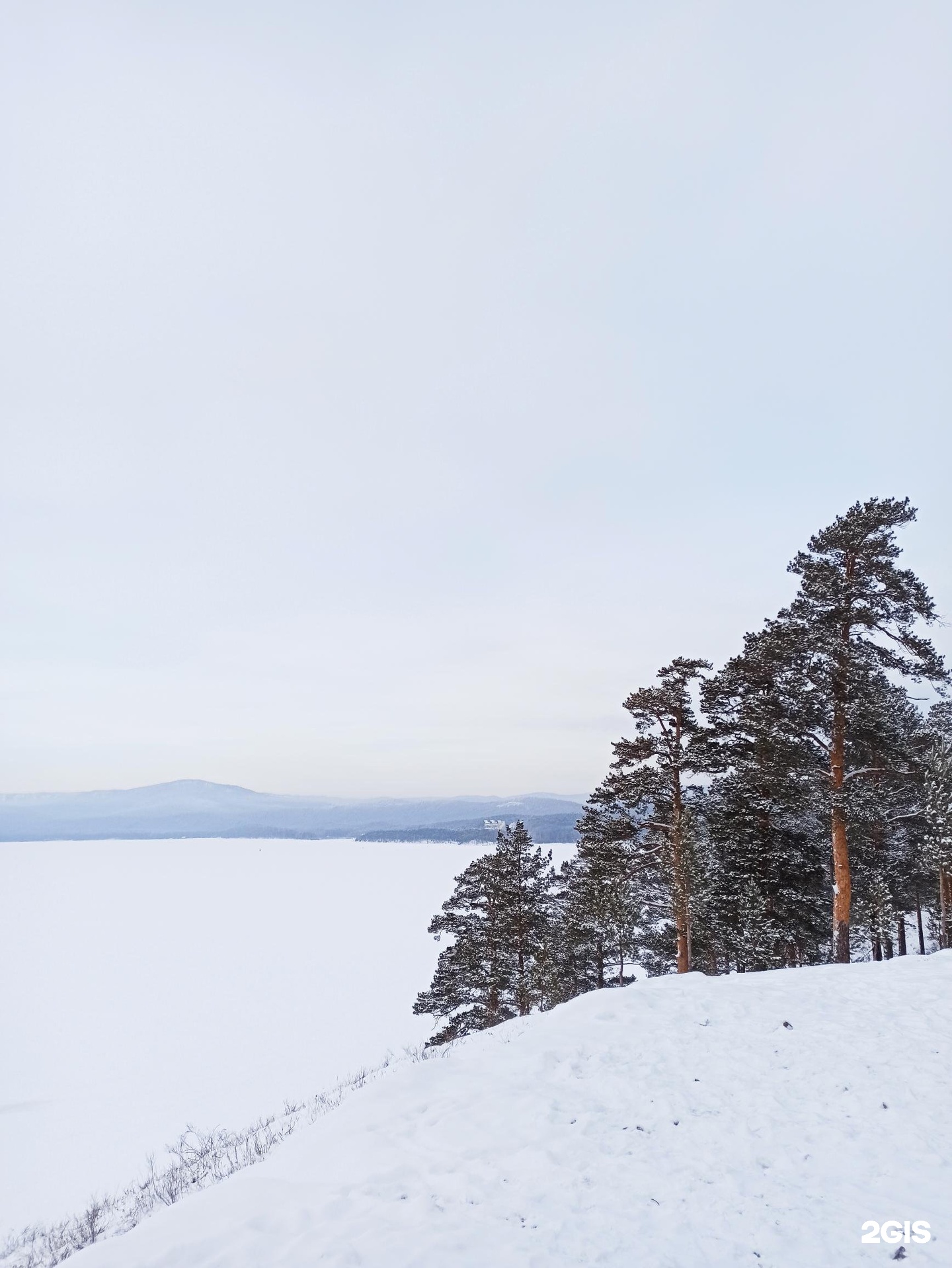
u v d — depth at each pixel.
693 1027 10.82
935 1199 5.80
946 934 27.53
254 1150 10.31
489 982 29.50
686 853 23.25
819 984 13.13
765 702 22.11
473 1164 6.79
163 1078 62.06
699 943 25.89
